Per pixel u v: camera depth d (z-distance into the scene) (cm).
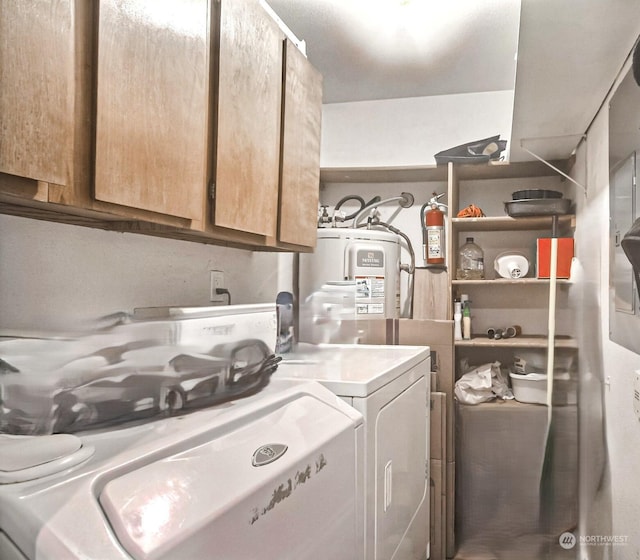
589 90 183
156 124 98
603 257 191
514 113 206
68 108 78
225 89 123
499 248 307
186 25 107
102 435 78
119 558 51
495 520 248
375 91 314
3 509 53
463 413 256
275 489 77
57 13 75
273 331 144
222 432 84
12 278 99
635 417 147
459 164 281
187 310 112
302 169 174
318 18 233
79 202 81
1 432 76
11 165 68
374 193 329
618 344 164
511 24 234
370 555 121
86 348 91
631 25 139
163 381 97
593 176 213
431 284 311
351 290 258
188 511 62
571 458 242
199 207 114
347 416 113
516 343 265
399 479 151
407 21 235
